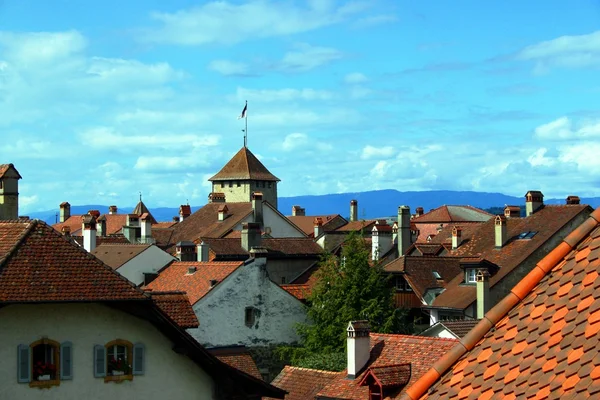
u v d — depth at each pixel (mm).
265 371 72812
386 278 76375
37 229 34000
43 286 31828
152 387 34406
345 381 44125
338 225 151625
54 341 32656
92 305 33375
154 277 79625
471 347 12078
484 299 71812
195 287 72375
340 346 70438
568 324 11195
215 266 74375
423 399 11852
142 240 110688
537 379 10773
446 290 76375
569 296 11594
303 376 48406
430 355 42594
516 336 11633
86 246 89062
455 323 58000
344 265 74625
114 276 33531
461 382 11555
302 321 75375
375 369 41281
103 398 33469
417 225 162000
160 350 34656
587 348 10672
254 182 164500
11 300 30812
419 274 79938
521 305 12117
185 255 88375
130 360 34031
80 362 33094
